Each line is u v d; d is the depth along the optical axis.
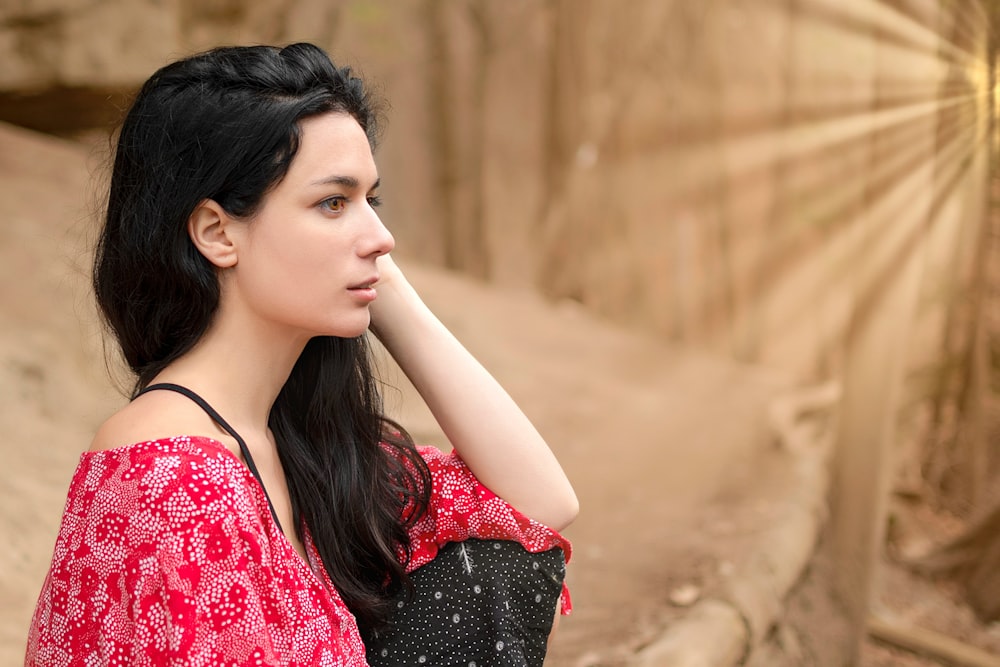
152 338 1.19
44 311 3.92
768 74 7.63
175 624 1.02
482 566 1.42
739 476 4.57
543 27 8.02
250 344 1.19
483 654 1.41
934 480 5.02
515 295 7.85
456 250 7.91
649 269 8.16
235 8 6.98
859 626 4.01
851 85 6.95
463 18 7.77
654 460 4.83
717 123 7.89
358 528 1.36
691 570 3.31
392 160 7.56
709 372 7.18
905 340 4.10
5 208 4.58
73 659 1.07
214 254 1.14
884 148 4.02
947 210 4.52
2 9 5.51
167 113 1.13
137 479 1.05
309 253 1.14
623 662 2.58
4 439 3.13
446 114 7.77
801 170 7.55
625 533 3.77
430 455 1.50
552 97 8.14
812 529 3.97
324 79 1.16
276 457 1.33
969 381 4.91
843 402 4.21
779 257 7.77
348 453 1.36
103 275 1.21
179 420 1.12
